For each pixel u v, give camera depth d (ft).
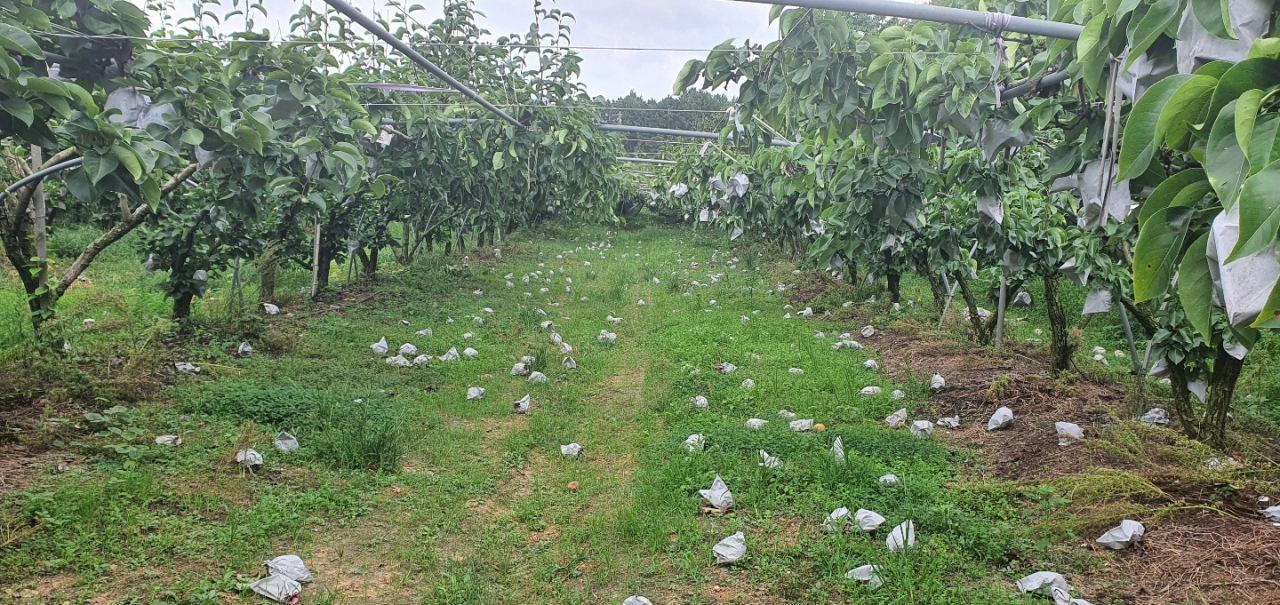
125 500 11.94
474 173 38.81
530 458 16.19
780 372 22.71
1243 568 10.48
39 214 19.27
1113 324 29.66
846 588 10.59
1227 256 6.70
